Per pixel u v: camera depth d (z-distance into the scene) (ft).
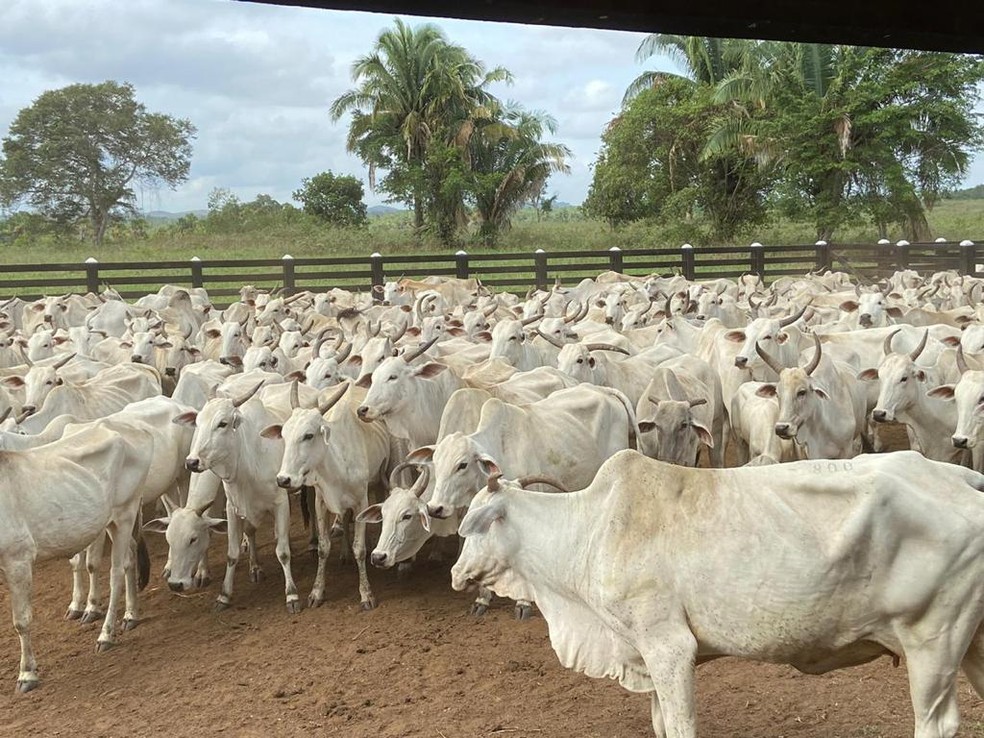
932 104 70.90
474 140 93.81
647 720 15.24
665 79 86.43
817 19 6.34
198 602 22.17
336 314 40.83
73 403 25.72
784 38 6.49
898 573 11.15
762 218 84.99
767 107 75.82
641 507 12.43
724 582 11.76
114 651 19.81
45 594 23.06
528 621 19.60
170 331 38.70
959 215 104.58
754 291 49.08
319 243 95.45
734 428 26.63
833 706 15.17
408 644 18.92
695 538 11.97
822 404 23.65
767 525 11.62
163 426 23.32
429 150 90.63
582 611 13.28
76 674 18.84
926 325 35.94
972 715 14.44
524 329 32.48
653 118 84.33
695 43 83.10
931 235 85.15
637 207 94.94
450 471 17.83
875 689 15.61
